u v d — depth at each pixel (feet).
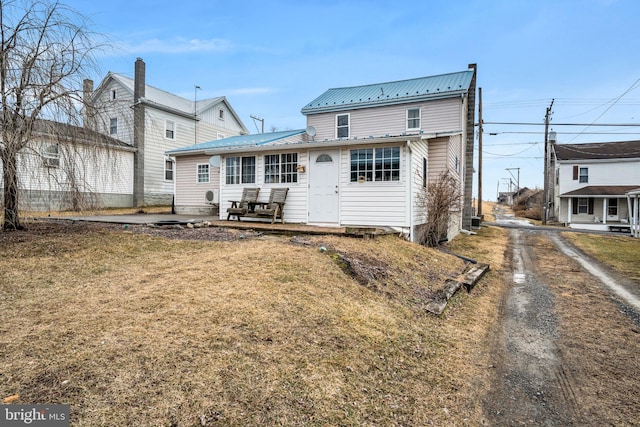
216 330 10.38
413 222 30.50
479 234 51.44
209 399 7.51
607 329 15.10
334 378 9.11
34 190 24.12
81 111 23.65
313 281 15.48
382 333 12.27
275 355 9.58
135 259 18.63
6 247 18.97
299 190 33.37
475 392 9.71
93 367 8.08
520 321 16.11
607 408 9.14
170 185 68.59
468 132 55.77
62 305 11.84
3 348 8.75
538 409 9.05
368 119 53.16
